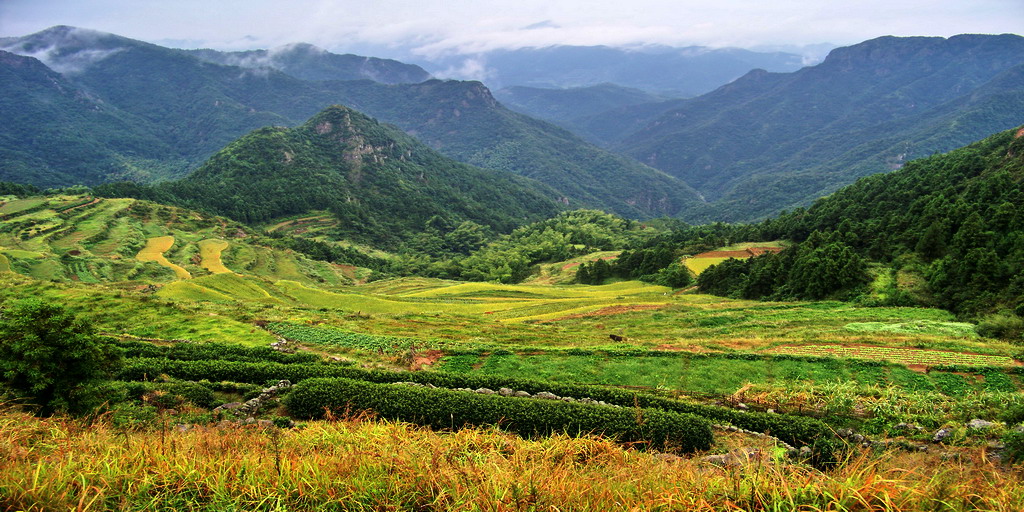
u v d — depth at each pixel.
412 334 40.91
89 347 14.73
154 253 115.06
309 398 19.17
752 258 85.06
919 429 20.64
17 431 9.52
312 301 68.12
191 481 7.29
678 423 17.92
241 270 119.62
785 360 30.73
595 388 24.11
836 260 63.03
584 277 121.62
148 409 17.41
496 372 30.19
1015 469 8.52
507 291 91.56
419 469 7.53
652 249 122.44
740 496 6.69
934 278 53.91
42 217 120.62
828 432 19.14
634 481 7.66
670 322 52.28
